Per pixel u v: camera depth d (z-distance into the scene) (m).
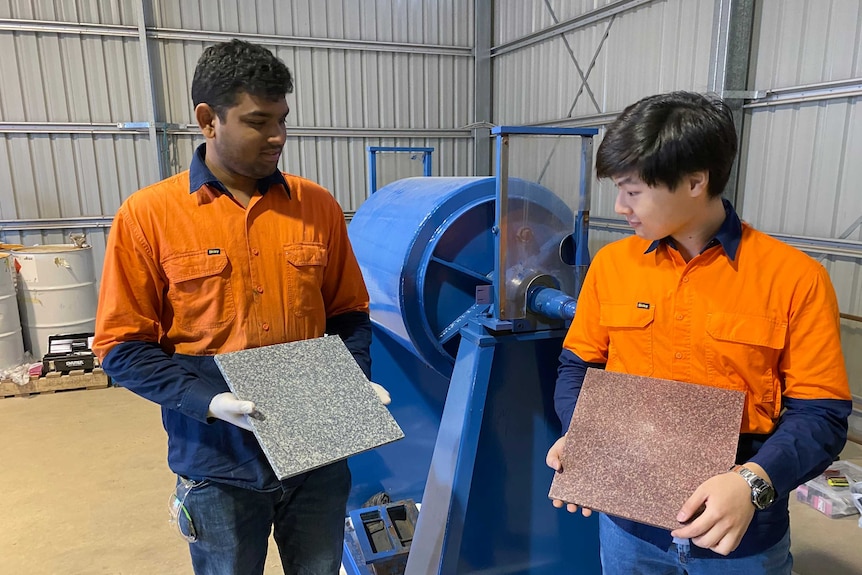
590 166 1.50
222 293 1.09
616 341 1.04
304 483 1.22
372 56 5.65
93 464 2.93
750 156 3.61
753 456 0.89
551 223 1.50
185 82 5.20
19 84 4.75
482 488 1.52
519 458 1.55
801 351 0.87
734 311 0.91
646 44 4.17
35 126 4.83
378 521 1.95
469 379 1.47
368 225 2.08
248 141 1.01
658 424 0.92
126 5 4.90
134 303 1.07
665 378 0.99
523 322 1.48
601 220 4.62
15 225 4.92
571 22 4.82
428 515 1.56
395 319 1.76
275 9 5.30
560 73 5.09
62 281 4.23
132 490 2.68
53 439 3.23
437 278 1.69
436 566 1.50
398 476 2.26
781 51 3.36
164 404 1.03
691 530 0.78
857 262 3.14
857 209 3.10
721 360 0.92
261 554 1.24
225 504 1.14
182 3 5.05
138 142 5.13
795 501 2.53
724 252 0.92
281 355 1.07
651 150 0.81
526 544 1.60
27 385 3.86
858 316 3.03
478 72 5.97
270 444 0.94
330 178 5.76
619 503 0.87
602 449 0.94
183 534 1.17
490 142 6.12
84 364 4.01
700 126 0.80
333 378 1.08
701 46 3.75
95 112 4.98
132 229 1.05
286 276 1.15
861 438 3.05
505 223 1.43
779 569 0.96
